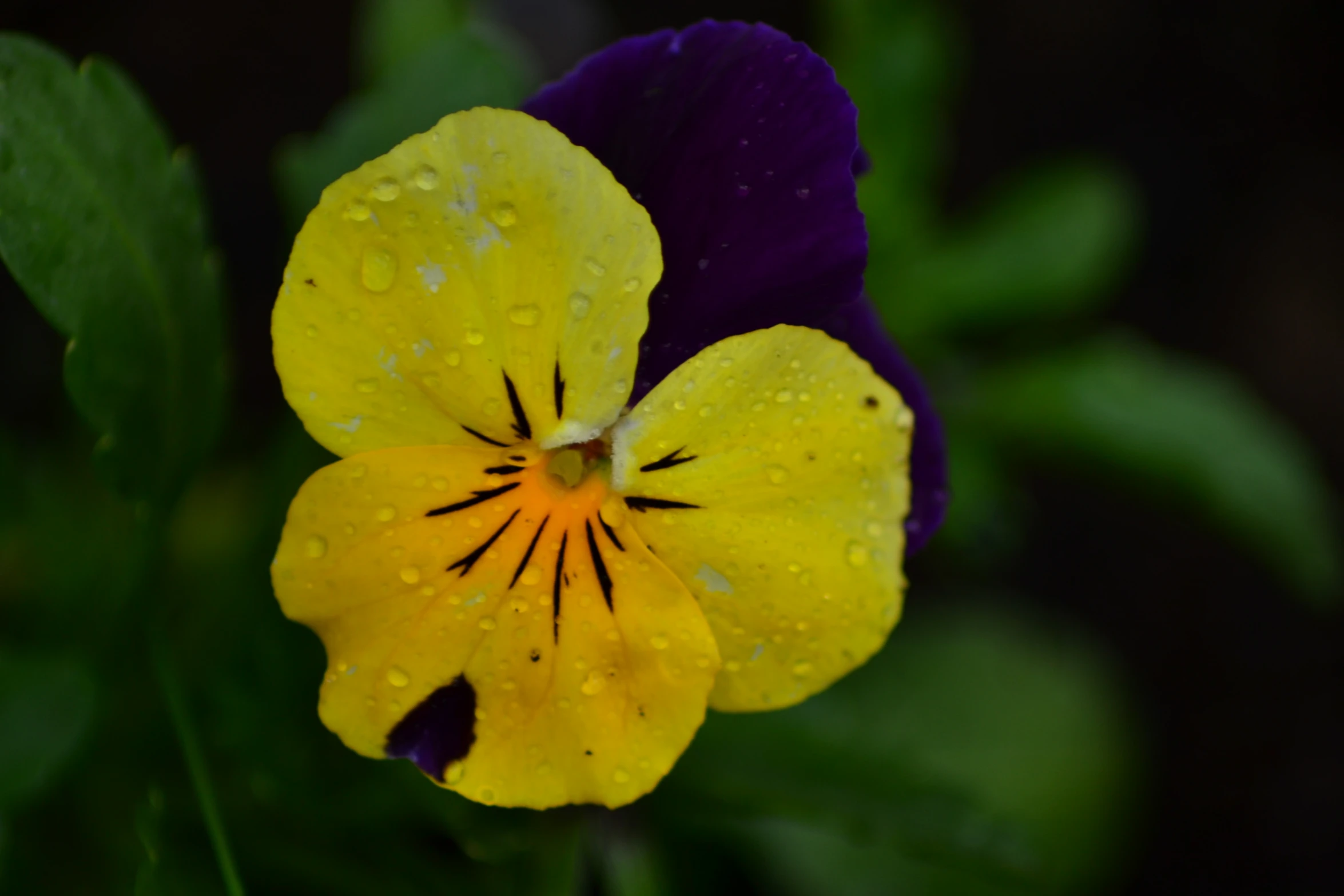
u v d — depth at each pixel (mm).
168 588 226
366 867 193
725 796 197
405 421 164
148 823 182
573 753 167
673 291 168
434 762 166
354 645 165
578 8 247
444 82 190
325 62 344
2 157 169
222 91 336
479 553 166
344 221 160
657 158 168
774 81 167
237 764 197
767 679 169
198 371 183
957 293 266
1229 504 257
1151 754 338
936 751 279
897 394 164
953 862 196
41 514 210
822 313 168
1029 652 297
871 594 166
